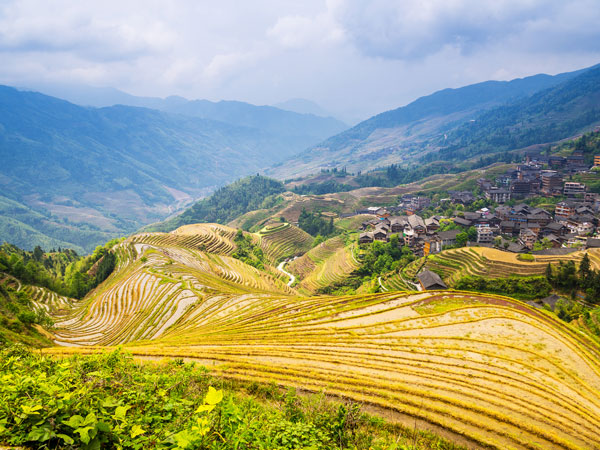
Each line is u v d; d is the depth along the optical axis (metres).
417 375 28.39
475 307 51.34
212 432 5.30
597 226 136.88
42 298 107.31
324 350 35.03
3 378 6.14
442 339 41.22
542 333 42.66
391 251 132.88
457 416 19.34
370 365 29.66
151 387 8.34
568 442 18.81
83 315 92.69
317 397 11.62
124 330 75.69
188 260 132.75
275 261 193.50
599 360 37.97
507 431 19.23
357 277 130.75
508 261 98.88
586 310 71.88
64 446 4.92
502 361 35.22
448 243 128.50
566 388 30.69
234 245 192.25
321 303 59.59
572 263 87.25
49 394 5.45
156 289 93.50
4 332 45.91
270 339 40.91
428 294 57.97
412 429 16.11
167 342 39.28
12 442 4.70
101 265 134.38
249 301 76.25
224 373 22.77
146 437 5.59
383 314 51.47
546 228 140.75
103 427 4.96
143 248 142.62
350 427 9.68
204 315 71.00
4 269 114.00
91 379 7.76
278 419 9.02
